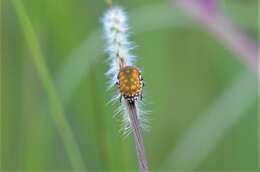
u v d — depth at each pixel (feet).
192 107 1.86
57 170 1.65
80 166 1.29
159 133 1.82
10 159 1.64
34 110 1.65
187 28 1.89
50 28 1.65
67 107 1.60
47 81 1.23
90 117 1.59
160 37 1.87
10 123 1.66
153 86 1.83
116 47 0.81
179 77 1.88
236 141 1.79
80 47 1.57
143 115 0.79
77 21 1.66
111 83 0.81
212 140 1.66
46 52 1.61
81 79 1.59
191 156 1.68
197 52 1.90
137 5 1.69
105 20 0.81
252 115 1.79
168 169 1.69
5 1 1.67
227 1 1.67
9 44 1.67
